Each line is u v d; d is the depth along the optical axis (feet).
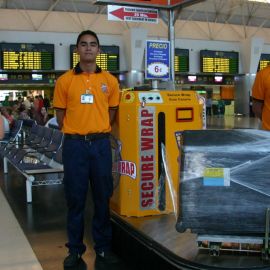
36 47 50.31
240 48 62.49
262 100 12.21
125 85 54.34
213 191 8.52
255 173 8.42
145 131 12.01
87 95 10.78
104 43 54.24
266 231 8.27
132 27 55.83
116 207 12.71
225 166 8.54
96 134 10.93
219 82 62.34
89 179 11.37
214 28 62.13
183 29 59.88
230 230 8.45
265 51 67.46
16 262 11.95
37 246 13.25
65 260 11.41
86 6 55.47
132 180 12.12
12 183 23.62
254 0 60.70
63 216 16.62
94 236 11.77
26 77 50.98
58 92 10.97
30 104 48.85
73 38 52.85
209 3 61.67
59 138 22.41
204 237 8.63
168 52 18.71
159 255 9.58
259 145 8.55
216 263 8.37
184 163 8.73
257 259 8.54
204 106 13.52
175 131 12.37
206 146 8.73
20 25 50.78
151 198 12.25
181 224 8.61
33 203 18.80
